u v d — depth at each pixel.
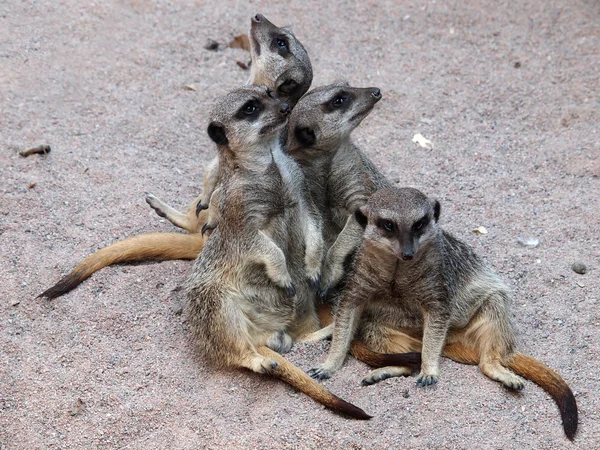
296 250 2.29
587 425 2.16
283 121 2.24
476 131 2.65
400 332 2.25
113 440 2.16
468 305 2.24
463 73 2.78
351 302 2.22
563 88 2.74
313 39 2.85
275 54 2.39
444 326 2.21
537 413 2.17
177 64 2.77
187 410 2.18
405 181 2.54
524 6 2.94
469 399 2.18
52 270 2.34
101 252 2.33
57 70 2.71
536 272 2.36
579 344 2.25
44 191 2.46
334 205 2.32
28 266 2.34
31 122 2.59
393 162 2.58
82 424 2.17
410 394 2.19
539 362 2.21
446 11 2.93
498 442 2.14
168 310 2.29
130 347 2.25
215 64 2.78
